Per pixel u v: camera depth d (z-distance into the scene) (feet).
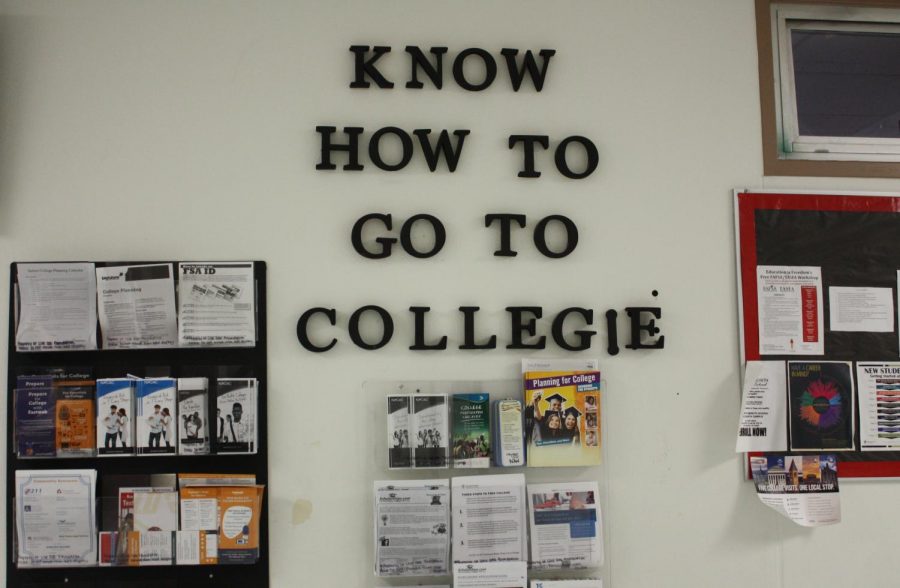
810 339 6.64
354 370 6.32
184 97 6.41
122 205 6.32
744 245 6.66
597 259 6.57
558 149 6.52
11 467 6.06
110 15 6.41
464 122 6.56
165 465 6.11
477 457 6.20
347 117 6.48
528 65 6.55
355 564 6.21
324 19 6.53
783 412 6.57
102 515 6.01
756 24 6.86
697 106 6.75
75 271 6.12
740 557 6.48
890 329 6.73
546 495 6.25
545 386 6.31
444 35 6.61
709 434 6.54
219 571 6.10
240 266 6.24
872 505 6.61
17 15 6.37
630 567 6.37
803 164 6.80
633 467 6.45
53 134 6.33
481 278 6.47
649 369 6.53
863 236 6.78
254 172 6.40
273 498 6.20
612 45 6.72
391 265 6.42
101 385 6.04
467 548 6.12
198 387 6.06
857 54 7.10
